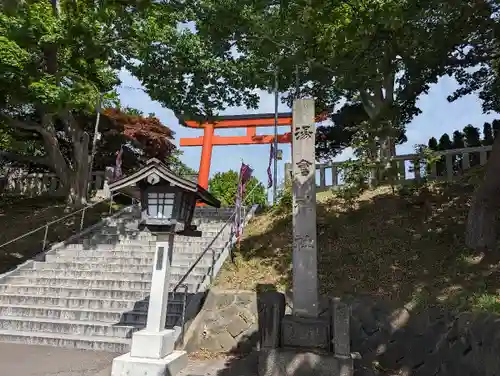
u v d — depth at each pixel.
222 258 9.77
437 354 6.02
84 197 16.00
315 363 5.52
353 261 8.79
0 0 8.31
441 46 7.80
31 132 16.72
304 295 6.35
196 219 13.44
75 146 16.12
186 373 5.97
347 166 12.44
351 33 7.01
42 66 11.84
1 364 6.15
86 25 10.68
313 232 6.56
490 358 4.92
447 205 10.09
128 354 5.99
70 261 10.79
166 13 11.52
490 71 11.45
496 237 8.09
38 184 19.55
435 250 8.49
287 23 7.83
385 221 10.14
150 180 6.19
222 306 7.67
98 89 13.30
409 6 6.64
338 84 8.94
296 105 7.04
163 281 6.32
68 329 7.74
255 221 12.55
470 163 12.55
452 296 6.73
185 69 10.30
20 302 8.88
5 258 11.80
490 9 7.52
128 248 11.53
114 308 8.41
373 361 6.45
